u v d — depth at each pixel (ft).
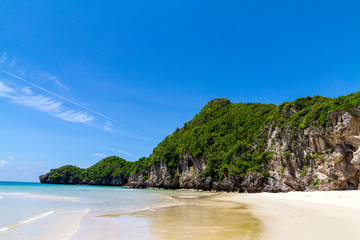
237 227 41.22
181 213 63.36
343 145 126.72
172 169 310.45
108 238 34.55
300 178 146.82
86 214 61.36
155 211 68.23
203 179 249.14
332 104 134.82
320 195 103.65
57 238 35.19
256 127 230.89
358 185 123.03
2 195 126.00
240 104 317.83
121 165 532.32
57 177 609.42
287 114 176.55
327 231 34.91
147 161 383.86
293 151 153.69
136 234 36.88
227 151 236.63
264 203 90.79
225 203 96.43
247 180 189.16
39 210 69.41
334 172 129.08
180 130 378.53
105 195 150.51
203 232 37.35
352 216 47.62
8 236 36.63
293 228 38.32
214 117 325.42
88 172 570.46
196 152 266.77
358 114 119.55
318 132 136.67
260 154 190.90
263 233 35.58
